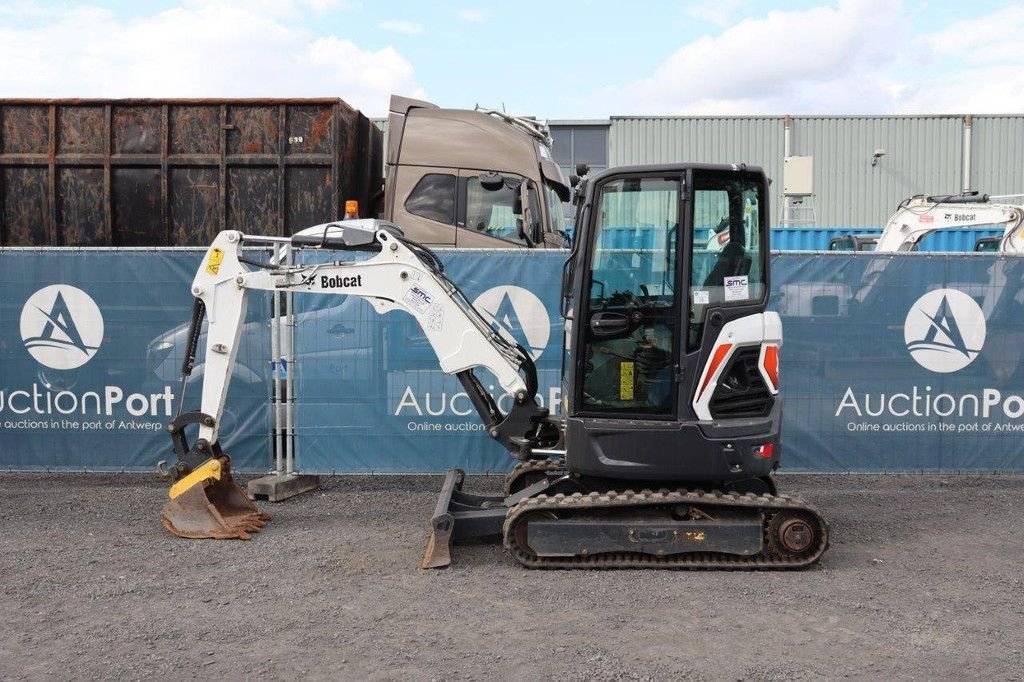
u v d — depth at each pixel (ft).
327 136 33.09
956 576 17.47
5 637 14.43
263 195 33.35
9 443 25.88
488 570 17.88
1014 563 18.35
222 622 15.05
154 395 25.79
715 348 17.90
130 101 33.12
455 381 25.55
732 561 17.87
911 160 95.50
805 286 25.38
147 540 19.99
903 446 25.72
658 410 18.21
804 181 74.59
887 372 25.54
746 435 17.87
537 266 25.58
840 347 25.49
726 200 18.02
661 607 15.71
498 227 33.12
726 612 15.47
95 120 33.37
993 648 13.91
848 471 25.70
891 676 12.89
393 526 21.35
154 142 33.35
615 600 16.06
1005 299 25.39
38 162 33.37
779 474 26.73
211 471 20.58
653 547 17.72
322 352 25.45
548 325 25.67
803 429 25.62
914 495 24.48
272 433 25.63
